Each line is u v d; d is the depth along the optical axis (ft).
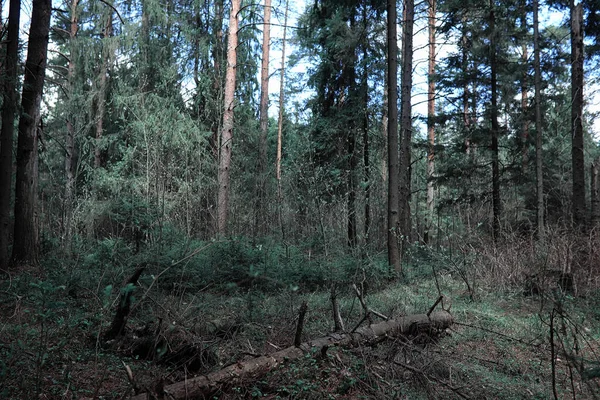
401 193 44.21
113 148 57.62
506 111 53.93
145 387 11.75
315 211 39.37
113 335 17.51
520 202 60.39
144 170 44.50
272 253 32.30
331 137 50.98
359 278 29.96
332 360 15.64
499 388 16.15
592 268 30.76
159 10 58.95
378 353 17.08
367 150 53.52
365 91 53.21
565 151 68.95
